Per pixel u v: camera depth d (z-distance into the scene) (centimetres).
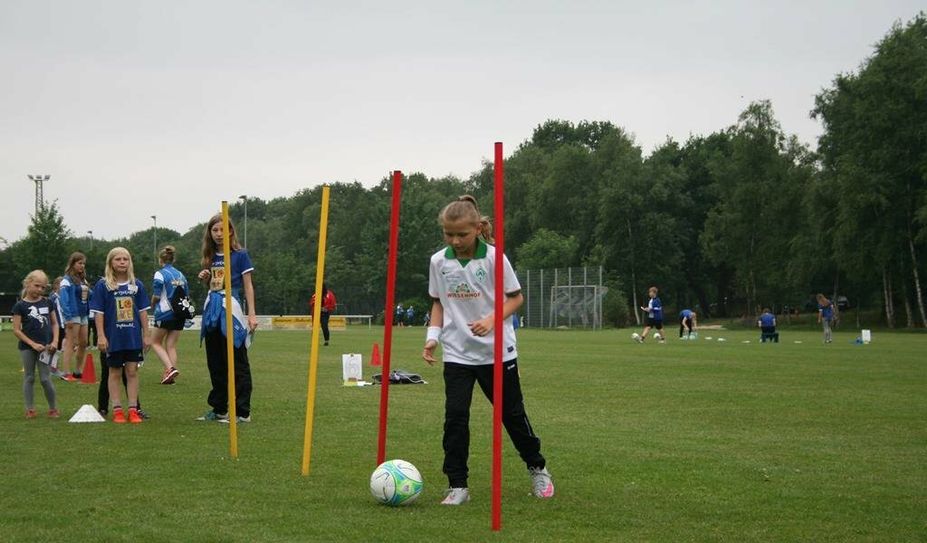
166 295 1556
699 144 9081
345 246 10431
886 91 5753
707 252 7419
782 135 7062
